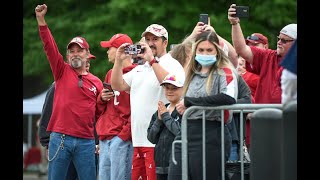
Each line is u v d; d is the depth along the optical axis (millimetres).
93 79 23188
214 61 18984
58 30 47000
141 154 21922
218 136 18844
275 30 42281
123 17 45438
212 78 19000
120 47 22031
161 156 20297
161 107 20188
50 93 24328
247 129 21516
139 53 21516
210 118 18812
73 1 47500
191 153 18844
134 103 21969
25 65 49719
